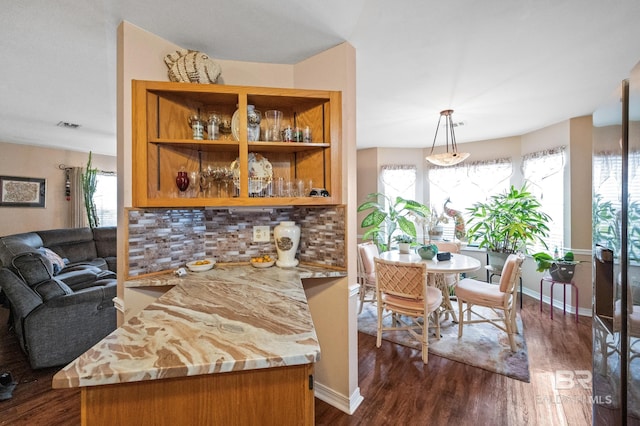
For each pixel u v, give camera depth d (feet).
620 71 6.98
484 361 7.36
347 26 5.18
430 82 7.61
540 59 6.40
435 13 4.82
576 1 4.52
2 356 7.64
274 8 4.67
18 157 14.03
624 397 3.36
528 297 12.53
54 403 5.85
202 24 5.07
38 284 6.98
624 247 3.38
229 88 5.21
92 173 15.49
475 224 13.39
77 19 4.87
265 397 2.55
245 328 2.94
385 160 16.11
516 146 13.48
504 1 4.53
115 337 2.72
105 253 14.56
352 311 5.86
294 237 6.03
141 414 2.35
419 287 7.32
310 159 6.09
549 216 11.26
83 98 8.51
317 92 5.53
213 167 6.05
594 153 4.34
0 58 6.20
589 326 9.41
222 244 6.34
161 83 4.96
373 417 5.48
